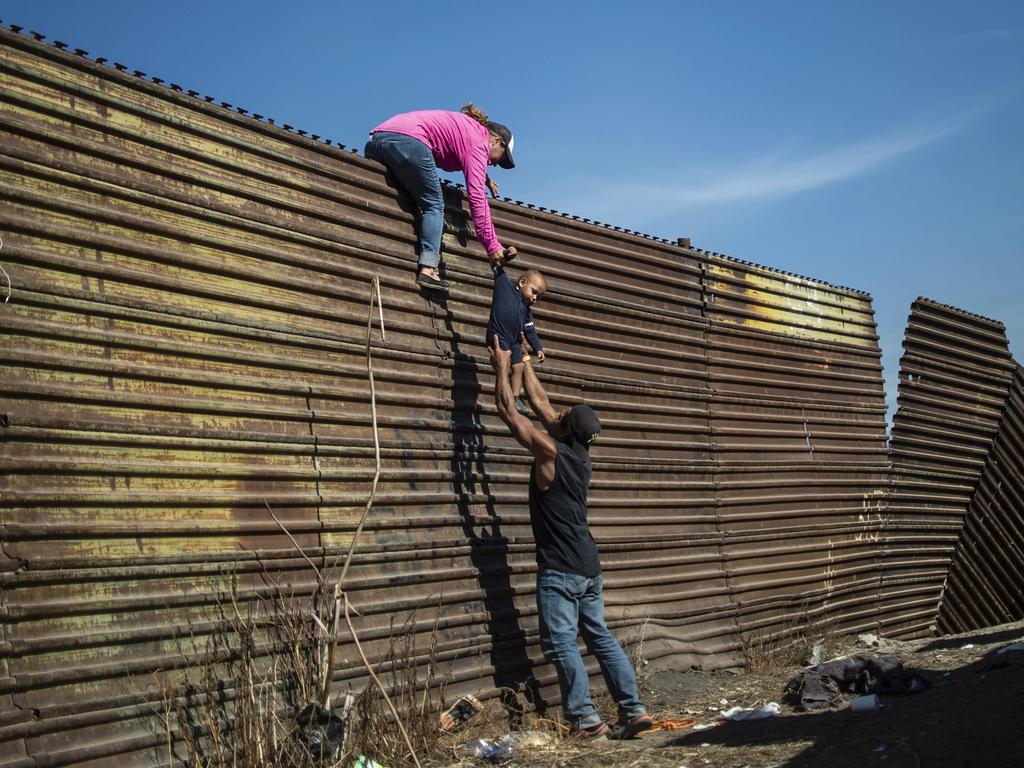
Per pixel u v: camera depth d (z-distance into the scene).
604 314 8.02
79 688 4.63
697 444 8.64
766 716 6.25
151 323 5.16
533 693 6.71
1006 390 12.20
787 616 9.21
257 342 5.62
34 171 4.80
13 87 4.80
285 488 5.63
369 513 6.03
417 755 5.53
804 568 9.59
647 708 6.98
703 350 8.94
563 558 6.23
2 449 4.56
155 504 5.04
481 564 6.66
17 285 4.67
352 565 5.88
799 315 10.11
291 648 5.37
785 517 9.45
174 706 4.88
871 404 10.77
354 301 6.19
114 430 4.92
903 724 5.28
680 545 8.28
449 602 6.35
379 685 4.89
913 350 11.12
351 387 6.05
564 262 7.77
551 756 5.71
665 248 8.70
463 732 5.99
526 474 7.19
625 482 7.92
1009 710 5.06
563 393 7.54
